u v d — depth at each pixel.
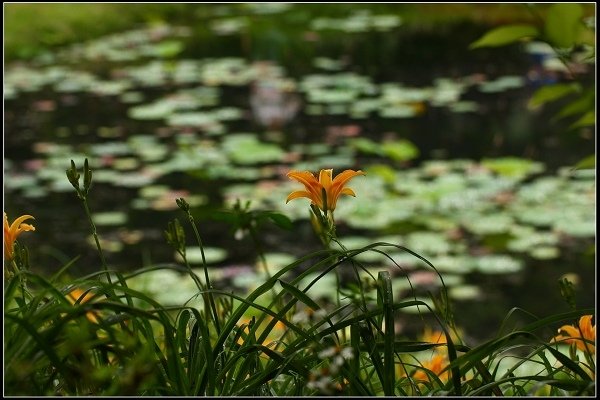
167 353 2.63
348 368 2.70
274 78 16.95
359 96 15.67
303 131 13.89
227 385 2.71
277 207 10.95
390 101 14.95
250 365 2.90
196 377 2.73
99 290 2.66
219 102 15.38
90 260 9.51
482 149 13.03
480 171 12.15
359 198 11.20
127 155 12.82
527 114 14.52
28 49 18.58
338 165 12.24
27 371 2.37
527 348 7.07
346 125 14.20
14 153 12.62
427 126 14.10
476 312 8.52
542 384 2.65
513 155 12.77
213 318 3.21
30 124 14.09
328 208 3.05
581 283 9.16
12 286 2.60
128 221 10.59
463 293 8.84
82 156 12.55
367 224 10.27
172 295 8.38
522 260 9.73
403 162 12.60
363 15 22.16
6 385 2.42
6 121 14.16
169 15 22.34
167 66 17.36
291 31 20.72
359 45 19.25
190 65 17.97
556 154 12.81
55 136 13.46
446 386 2.80
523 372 5.89
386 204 11.01
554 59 17.39
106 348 2.63
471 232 10.37
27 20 19.89
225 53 18.97
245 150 12.26
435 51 18.55
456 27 20.19
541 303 8.73
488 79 16.44
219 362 2.81
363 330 2.76
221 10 23.42
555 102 14.95
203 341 2.63
